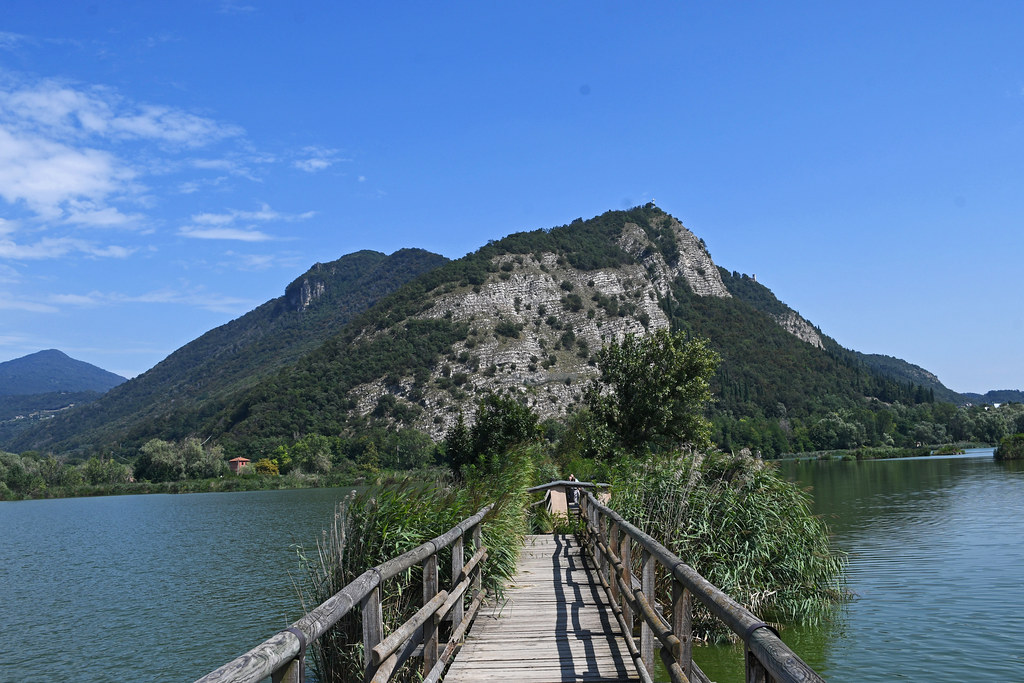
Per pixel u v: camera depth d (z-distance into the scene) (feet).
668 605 38.83
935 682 34.63
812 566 45.96
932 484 173.68
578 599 34.73
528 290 594.65
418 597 30.60
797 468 286.05
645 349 118.52
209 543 122.31
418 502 32.65
